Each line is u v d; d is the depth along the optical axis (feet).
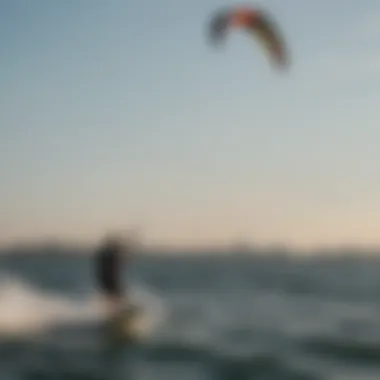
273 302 168.76
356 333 116.26
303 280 308.81
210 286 237.86
